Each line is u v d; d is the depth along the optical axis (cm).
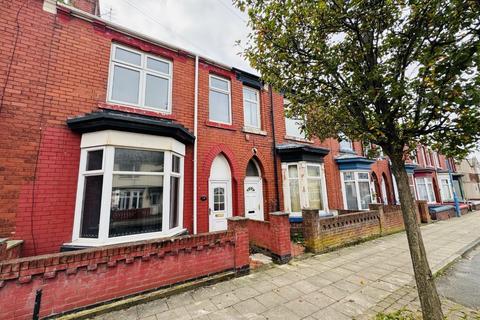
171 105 689
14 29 481
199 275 449
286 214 598
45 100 492
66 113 512
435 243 793
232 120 833
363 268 533
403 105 268
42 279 322
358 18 290
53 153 484
